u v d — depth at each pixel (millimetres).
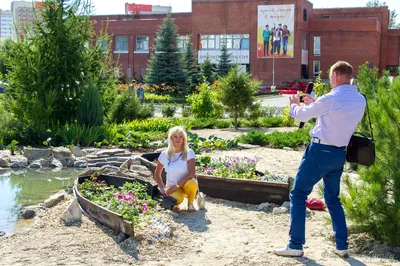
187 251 5906
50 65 17312
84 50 18250
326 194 5746
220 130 20922
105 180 8945
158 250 5906
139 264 5492
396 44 67375
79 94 17484
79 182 8805
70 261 5535
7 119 15641
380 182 5992
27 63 17125
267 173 9094
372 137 5633
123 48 68812
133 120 20250
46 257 5660
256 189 8125
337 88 5414
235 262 5484
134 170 10445
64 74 17391
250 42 62562
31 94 16969
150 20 67250
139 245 6012
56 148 13398
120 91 24656
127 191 8023
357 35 62750
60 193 8875
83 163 12773
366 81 8164
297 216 5590
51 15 17250
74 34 17766
